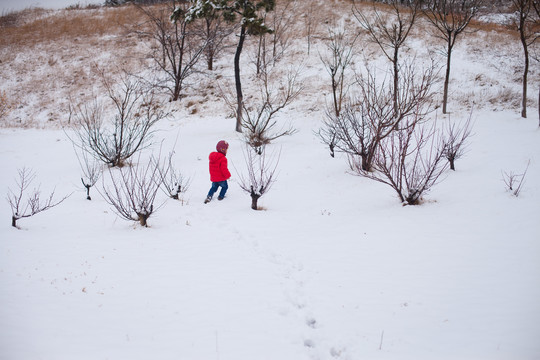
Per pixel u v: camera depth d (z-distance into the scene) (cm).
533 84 1611
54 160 1316
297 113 1723
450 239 540
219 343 329
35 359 277
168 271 472
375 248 541
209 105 1936
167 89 2122
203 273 472
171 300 401
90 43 2595
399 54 2003
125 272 462
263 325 364
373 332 354
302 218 700
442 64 1853
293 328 363
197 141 1470
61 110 2005
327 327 365
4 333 310
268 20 2581
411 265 482
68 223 658
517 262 458
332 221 673
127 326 346
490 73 1736
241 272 480
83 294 399
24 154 1405
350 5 2648
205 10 1541
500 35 2070
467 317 367
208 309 388
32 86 2223
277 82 2009
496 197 666
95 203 802
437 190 756
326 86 1892
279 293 430
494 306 380
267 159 1195
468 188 735
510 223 562
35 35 2742
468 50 1941
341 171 989
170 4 2802
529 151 927
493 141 1067
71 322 343
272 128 1595
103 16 3038
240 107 1553
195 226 662
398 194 752
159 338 330
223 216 724
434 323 362
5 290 391
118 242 564
